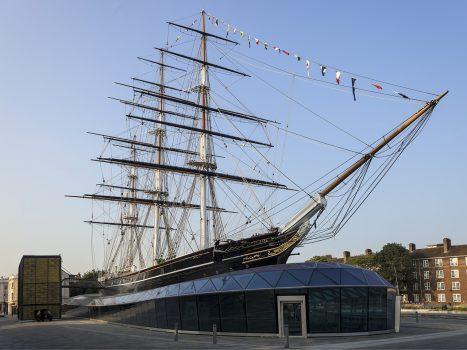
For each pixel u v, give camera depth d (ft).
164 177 242.99
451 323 137.28
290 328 103.50
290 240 125.90
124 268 255.29
